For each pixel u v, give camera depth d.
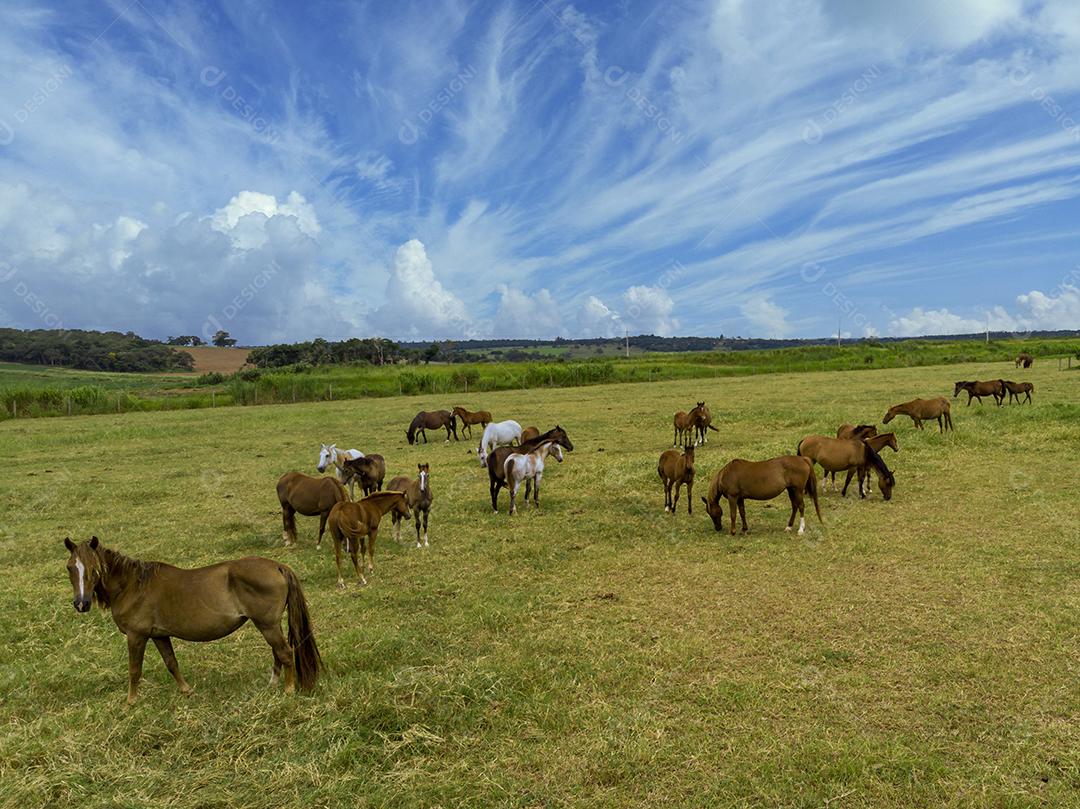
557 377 51.44
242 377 58.25
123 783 4.73
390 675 6.05
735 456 15.98
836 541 9.80
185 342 107.88
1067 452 14.77
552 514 12.32
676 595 8.06
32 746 5.16
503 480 12.67
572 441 21.38
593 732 5.16
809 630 6.88
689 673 6.08
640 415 27.58
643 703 5.55
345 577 9.34
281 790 4.59
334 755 4.87
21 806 4.51
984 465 14.18
